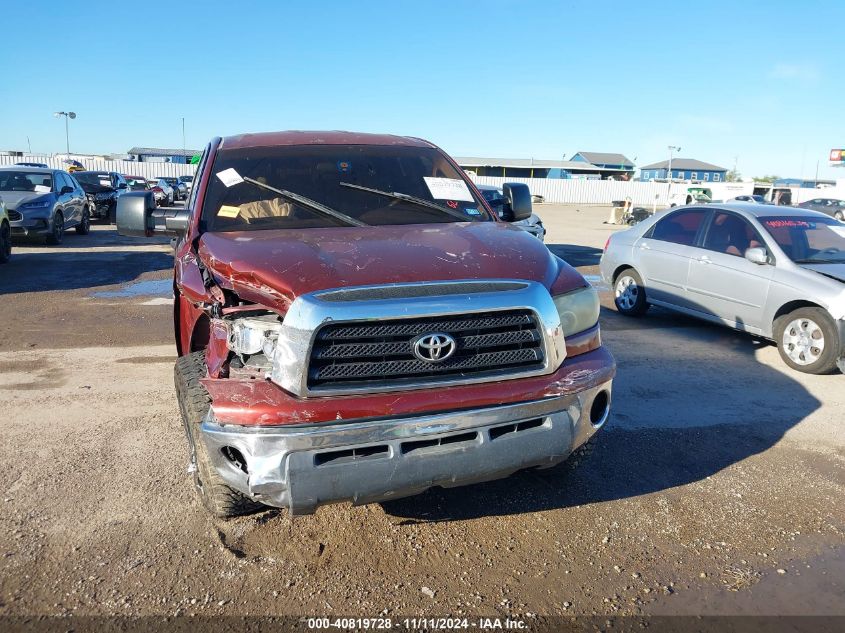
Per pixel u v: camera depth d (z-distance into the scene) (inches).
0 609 107.0
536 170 3233.3
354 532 131.4
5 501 139.6
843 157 2240.4
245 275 115.9
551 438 116.4
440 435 108.4
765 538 131.7
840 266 253.1
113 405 197.6
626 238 344.8
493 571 119.8
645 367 247.4
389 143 189.5
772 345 283.3
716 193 2187.5
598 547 127.6
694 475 158.2
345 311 105.7
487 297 112.7
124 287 408.8
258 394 105.2
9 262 506.0
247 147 176.7
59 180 661.3
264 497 106.8
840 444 178.5
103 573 116.7
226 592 112.7
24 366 237.0
